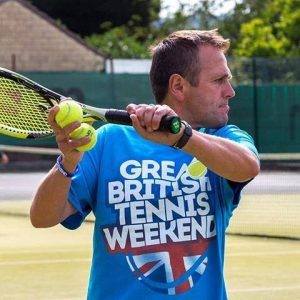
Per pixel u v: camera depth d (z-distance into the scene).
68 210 5.11
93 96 37.81
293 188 26.89
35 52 52.44
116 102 37.91
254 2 67.94
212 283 5.00
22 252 16.16
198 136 4.50
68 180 4.90
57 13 76.19
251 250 16.19
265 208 22.12
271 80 36.56
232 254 15.76
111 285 4.99
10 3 52.06
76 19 76.38
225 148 4.59
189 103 5.05
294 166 34.62
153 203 4.98
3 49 52.09
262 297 12.02
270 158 29.45
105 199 5.04
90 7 76.12
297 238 17.28
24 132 5.00
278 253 15.83
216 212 5.04
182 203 4.99
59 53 52.56
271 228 18.69
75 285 13.01
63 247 16.77
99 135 5.18
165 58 5.07
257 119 36.38
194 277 4.96
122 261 4.98
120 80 37.84
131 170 5.05
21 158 41.97
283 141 36.53
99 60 51.84
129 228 4.99
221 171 4.62
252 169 4.69
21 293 12.41
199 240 4.98
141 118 4.29
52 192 4.93
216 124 5.05
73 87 37.78
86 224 20.08
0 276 13.73
